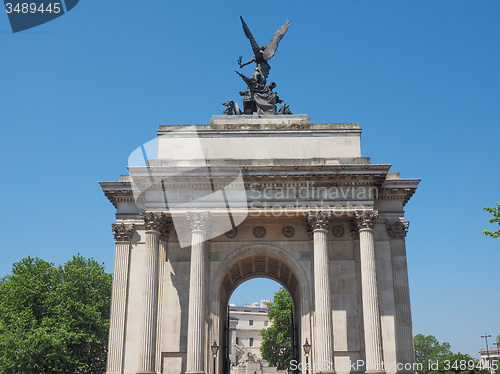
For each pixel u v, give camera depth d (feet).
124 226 287.07
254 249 285.02
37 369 380.58
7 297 408.46
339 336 267.39
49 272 425.28
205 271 270.87
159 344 267.59
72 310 403.75
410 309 272.10
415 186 285.43
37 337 358.02
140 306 277.44
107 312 432.66
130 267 283.38
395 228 282.36
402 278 276.21
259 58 336.70
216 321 273.95
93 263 451.94
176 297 274.77
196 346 252.42
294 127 304.50
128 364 268.82
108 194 290.56
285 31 347.77
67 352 370.73
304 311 274.16
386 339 266.77
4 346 356.79
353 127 303.68
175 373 263.70
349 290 274.36
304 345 253.03
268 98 322.34
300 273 279.90
